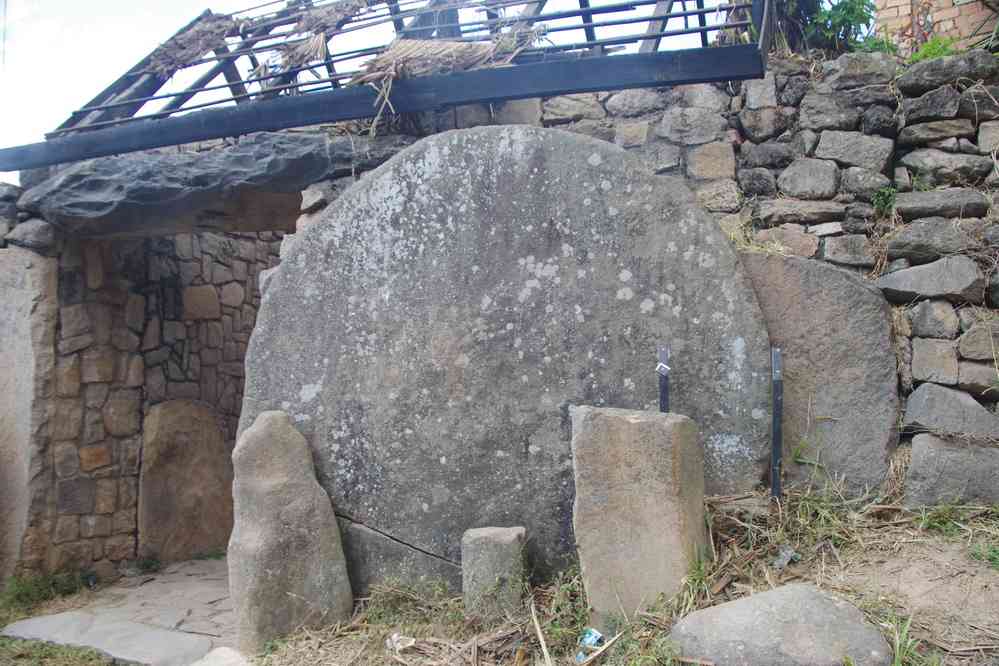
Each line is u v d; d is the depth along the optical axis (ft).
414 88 13.37
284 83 15.08
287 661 10.29
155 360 19.51
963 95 11.97
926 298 11.00
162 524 19.04
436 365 11.43
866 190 12.19
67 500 17.24
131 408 18.78
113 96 16.44
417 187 11.76
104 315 18.29
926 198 11.71
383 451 11.53
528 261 11.23
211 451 20.61
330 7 14.79
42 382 16.97
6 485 16.89
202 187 14.89
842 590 8.71
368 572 11.48
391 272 11.78
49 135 15.97
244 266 23.00
